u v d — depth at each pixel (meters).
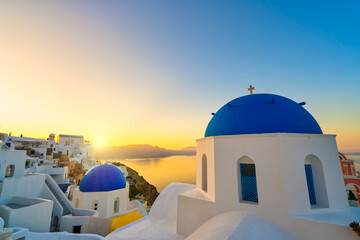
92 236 12.96
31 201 16.11
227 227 5.60
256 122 7.60
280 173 6.33
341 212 6.42
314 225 5.67
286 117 7.47
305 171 6.97
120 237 8.91
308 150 6.75
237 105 8.86
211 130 9.05
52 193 19.19
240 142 7.29
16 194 16.75
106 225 15.46
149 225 10.21
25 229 11.93
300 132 7.20
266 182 6.55
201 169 9.57
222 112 9.26
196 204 8.08
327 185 6.68
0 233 9.10
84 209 18.06
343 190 6.79
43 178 19.42
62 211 17.58
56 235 12.90
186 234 8.23
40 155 42.97
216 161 7.75
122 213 20.14
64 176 34.31
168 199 12.23
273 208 6.29
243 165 7.49
